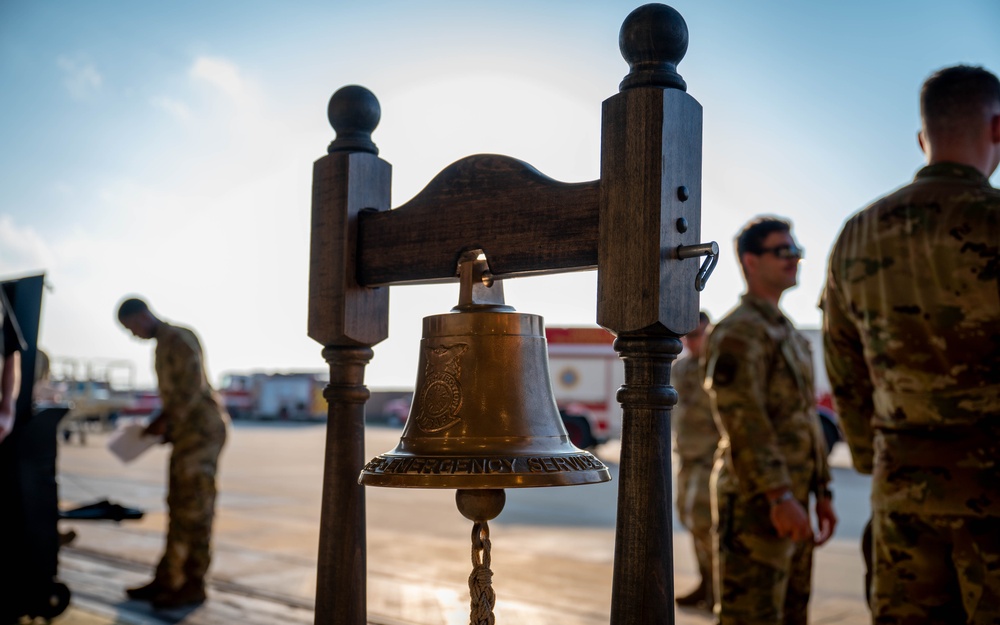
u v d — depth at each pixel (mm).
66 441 25172
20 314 4566
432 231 1910
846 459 19969
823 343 2461
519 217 1766
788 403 3145
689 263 1614
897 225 2148
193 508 5379
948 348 2059
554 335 17922
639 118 1584
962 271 2043
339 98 2111
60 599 4680
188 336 5523
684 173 1604
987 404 2031
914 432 2115
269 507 10531
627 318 1570
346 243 2039
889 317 2139
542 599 5730
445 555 7289
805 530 2975
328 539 2100
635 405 1581
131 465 17031
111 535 7914
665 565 1550
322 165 2098
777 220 3275
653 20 1604
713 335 3221
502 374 1799
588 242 1662
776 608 3035
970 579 2010
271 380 44125
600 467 1755
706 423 5629
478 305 1836
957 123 2154
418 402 1847
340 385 2115
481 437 1743
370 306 2090
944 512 2041
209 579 6145
